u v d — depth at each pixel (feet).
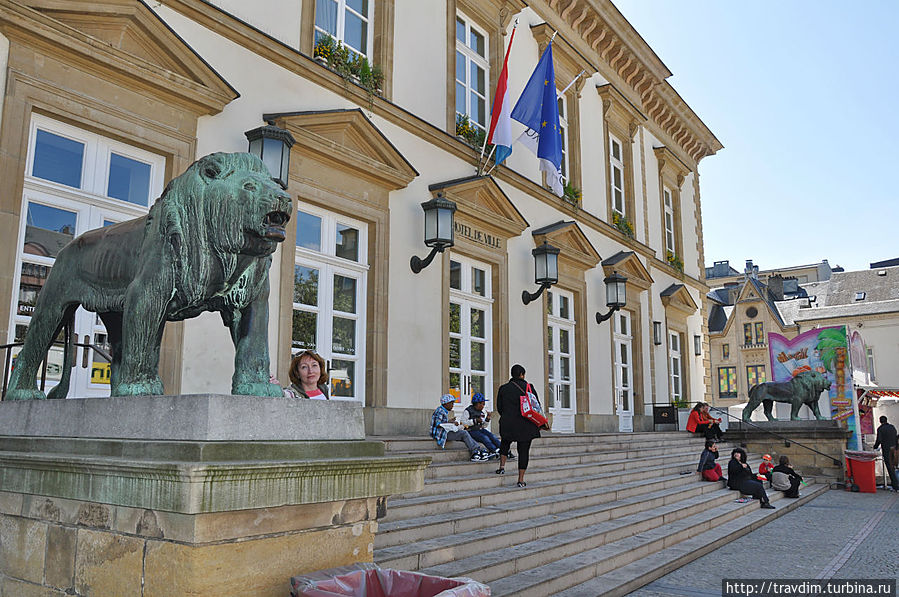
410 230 35.17
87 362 22.04
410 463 11.29
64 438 10.66
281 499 9.06
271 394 10.50
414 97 37.17
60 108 21.59
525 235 44.68
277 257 28.04
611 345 53.16
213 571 8.44
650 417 58.34
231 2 28.12
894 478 50.26
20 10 20.31
